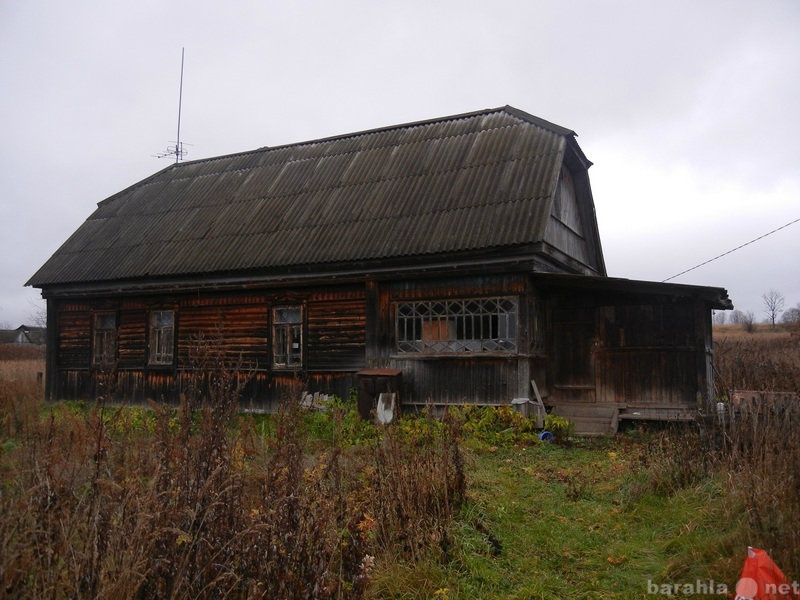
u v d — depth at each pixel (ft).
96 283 56.49
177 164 72.43
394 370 43.32
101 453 13.67
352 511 16.42
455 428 23.25
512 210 43.04
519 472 29.81
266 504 13.87
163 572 12.05
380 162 55.83
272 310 49.80
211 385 17.39
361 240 46.37
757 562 13.88
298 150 64.69
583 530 21.71
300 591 12.91
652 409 41.78
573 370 44.37
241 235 53.31
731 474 21.56
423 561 17.12
